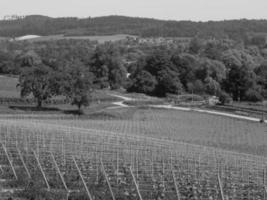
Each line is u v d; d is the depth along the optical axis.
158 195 42.62
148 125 110.88
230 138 98.69
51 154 51.19
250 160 61.41
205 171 51.38
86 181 46.44
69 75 129.88
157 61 194.62
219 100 166.00
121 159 54.78
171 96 182.00
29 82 130.00
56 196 41.72
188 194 43.47
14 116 106.75
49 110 125.06
